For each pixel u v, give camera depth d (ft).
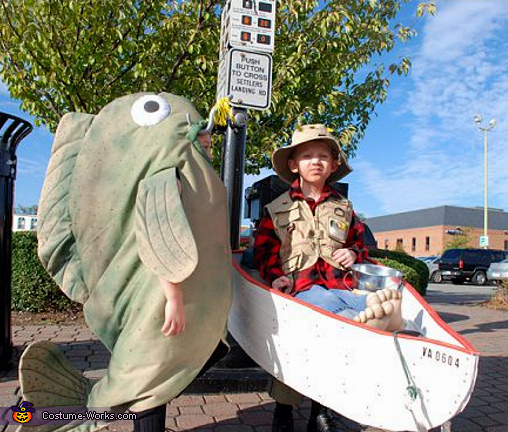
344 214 9.89
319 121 25.85
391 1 23.61
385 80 24.97
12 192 14.70
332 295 8.80
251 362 13.62
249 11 13.38
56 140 8.10
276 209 9.80
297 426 11.02
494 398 13.91
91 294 7.67
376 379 7.02
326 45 22.47
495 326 26.86
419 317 8.89
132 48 22.21
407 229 200.44
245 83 13.32
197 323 7.30
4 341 14.33
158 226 6.93
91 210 7.61
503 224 188.44
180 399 12.48
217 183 8.05
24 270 23.32
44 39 20.57
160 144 7.62
